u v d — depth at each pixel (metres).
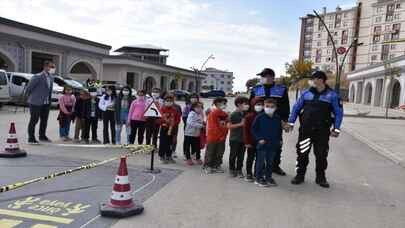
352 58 93.25
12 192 4.95
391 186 6.14
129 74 46.41
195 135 7.29
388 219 4.51
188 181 5.95
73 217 4.18
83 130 9.70
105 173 6.21
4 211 4.27
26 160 6.94
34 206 4.47
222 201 4.97
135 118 8.51
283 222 4.29
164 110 7.36
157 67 52.56
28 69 27.34
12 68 26.00
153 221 4.16
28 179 5.63
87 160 7.21
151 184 5.67
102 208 4.27
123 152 8.23
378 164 8.09
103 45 36.62
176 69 60.03
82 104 9.48
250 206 4.80
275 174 6.73
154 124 8.15
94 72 36.19
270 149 5.79
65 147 8.57
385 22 84.12
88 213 4.32
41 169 6.30
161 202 4.83
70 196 4.89
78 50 32.91
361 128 16.12
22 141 9.11
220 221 4.24
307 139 5.95
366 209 4.87
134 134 8.62
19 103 18.48
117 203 4.32
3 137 9.41
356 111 30.47
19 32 26.14
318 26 103.00
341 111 5.86
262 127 5.75
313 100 5.91
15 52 26.09
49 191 5.07
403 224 4.36
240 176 6.37
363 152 9.80
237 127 6.26
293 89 77.25
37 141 9.09
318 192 5.61
